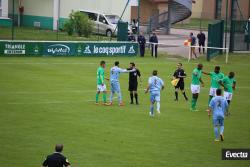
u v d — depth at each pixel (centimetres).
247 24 13875
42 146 5569
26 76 9456
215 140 6031
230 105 8012
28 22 17950
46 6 17450
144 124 6625
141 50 12700
